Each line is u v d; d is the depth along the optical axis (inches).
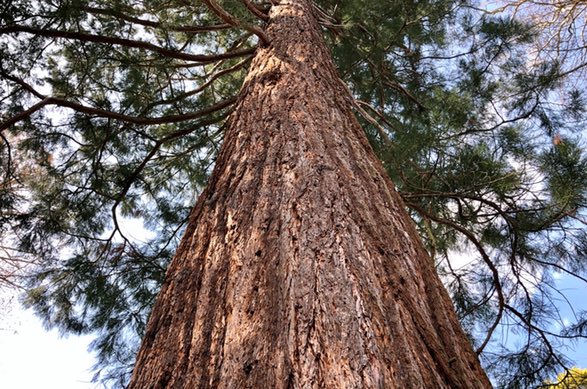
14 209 180.9
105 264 191.5
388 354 44.6
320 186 66.4
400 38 214.2
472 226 197.0
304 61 110.1
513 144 180.1
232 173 76.4
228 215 67.3
